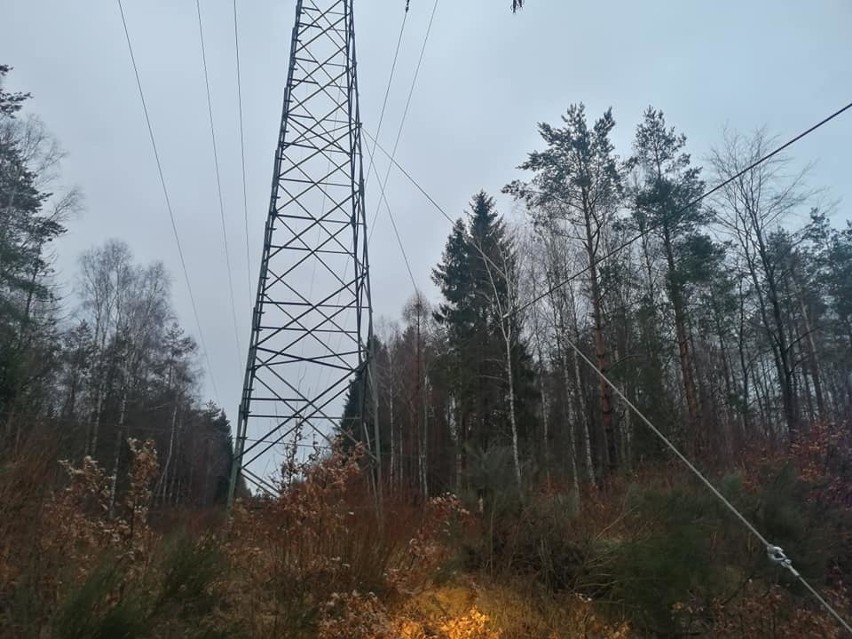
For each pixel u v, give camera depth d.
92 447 19.52
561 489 11.50
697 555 8.39
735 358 36.16
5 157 28.27
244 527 7.02
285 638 5.63
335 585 6.55
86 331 33.53
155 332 36.47
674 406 23.58
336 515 7.00
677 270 26.41
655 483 12.28
